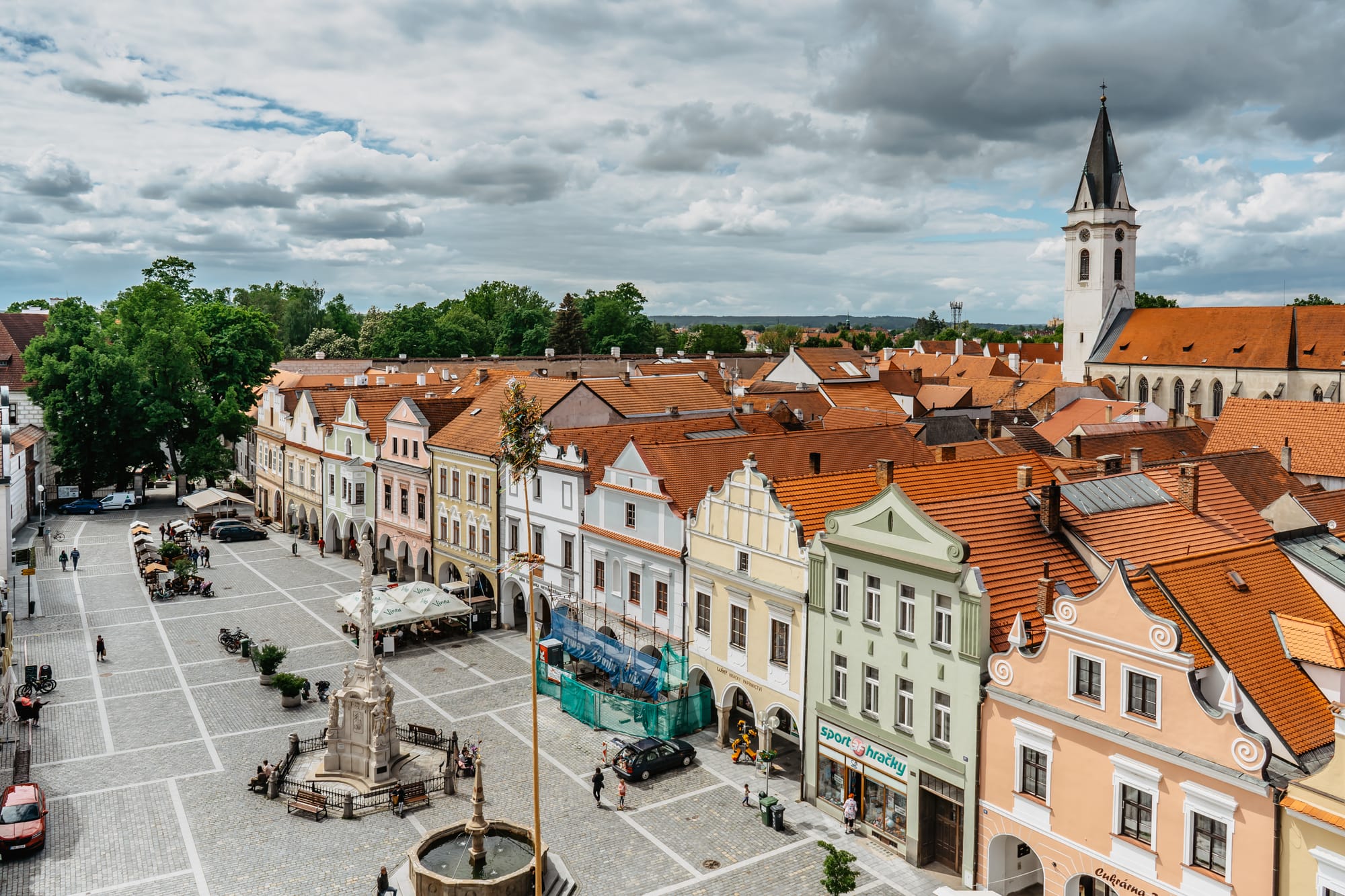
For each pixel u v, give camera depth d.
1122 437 72.00
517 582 64.81
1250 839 27.31
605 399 73.00
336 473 88.25
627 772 44.12
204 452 112.69
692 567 49.12
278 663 57.66
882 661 38.38
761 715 45.25
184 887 36.06
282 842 39.31
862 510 38.91
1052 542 38.84
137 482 119.62
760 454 56.41
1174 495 44.28
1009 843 35.09
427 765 46.06
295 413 97.00
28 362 114.81
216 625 67.88
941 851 37.06
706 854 38.03
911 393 126.69
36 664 59.69
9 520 76.25
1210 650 30.34
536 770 33.34
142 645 63.72
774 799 40.19
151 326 117.38
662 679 50.47
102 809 41.97
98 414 110.69
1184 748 28.81
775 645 44.38
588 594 58.47
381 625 59.38
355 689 44.75
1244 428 71.25
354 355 187.75
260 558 88.19
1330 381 121.38
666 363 130.88
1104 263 149.12
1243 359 129.88
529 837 38.41
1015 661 33.38
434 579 75.38
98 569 83.56
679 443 55.22
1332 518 46.72
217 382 120.69
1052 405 107.75
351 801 41.41
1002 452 68.69
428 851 37.56
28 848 37.84
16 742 48.56
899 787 37.91
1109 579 30.55
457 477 71.50
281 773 43.97
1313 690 30.81
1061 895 32.50
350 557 87.88
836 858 33.59
